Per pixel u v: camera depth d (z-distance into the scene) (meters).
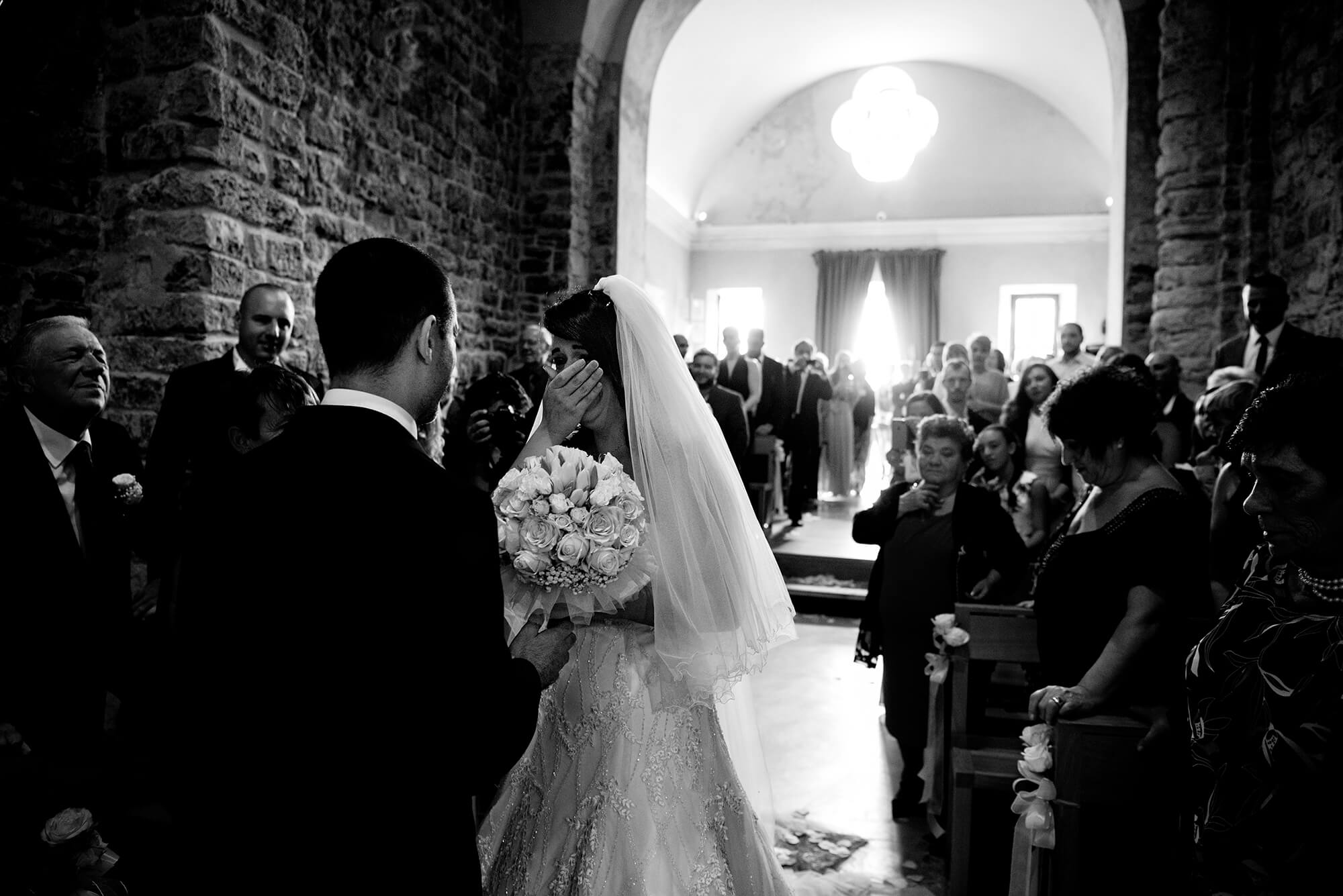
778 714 4.32
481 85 6.99
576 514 1.49
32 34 4.05
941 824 2.90
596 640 1.66
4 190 3.99
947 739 2.92
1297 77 5.61
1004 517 3.16
